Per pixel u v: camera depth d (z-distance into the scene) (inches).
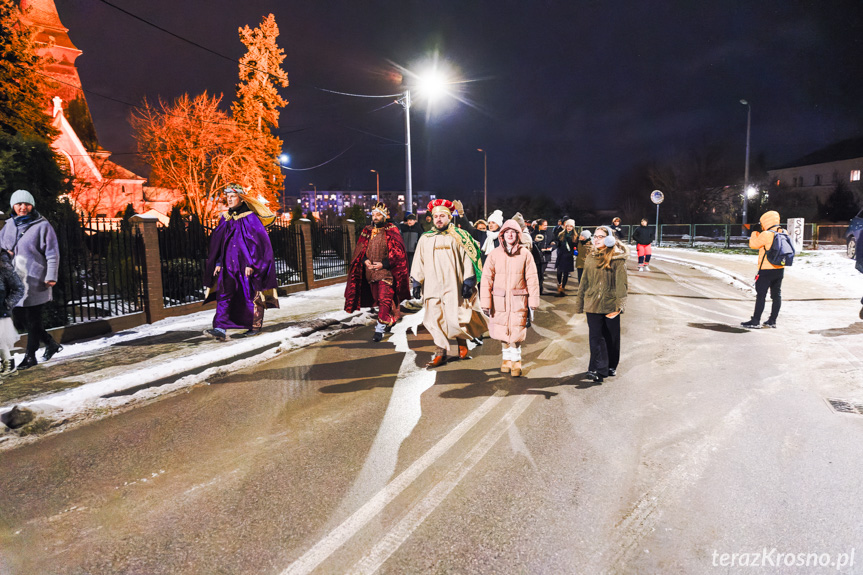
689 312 388.2
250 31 1512.1
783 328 325.4
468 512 118.7
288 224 549.0
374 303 328.8
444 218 248.4
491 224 346.6
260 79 1515.7
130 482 136.5
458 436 162.1
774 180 2148.1
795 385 211.0
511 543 106.9
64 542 110.3
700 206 1959.9
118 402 195.8
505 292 224.4
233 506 123.3
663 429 166.2
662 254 1045.8
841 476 133.6
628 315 375.6
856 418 173.9
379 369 242.5
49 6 1469.0
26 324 235.5
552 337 307.3
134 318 340.5
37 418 175.8
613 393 202.2
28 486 135.3
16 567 102.0
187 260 408.8
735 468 138.8
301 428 171.2
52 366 234.5
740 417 175.9
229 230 291.3
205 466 144.9
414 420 176.2
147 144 1232.8
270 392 209.6
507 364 230.5
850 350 267.7
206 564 101.9
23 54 584.7
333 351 281.0
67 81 1466.5
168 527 115.1
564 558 101.9
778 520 114.0
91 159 1096.8
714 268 700.0
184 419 181.3
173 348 269.0
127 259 342.0
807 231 1207.6
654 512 117.9
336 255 635.5
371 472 139.2
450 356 266.7
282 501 125.1
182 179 1249.4
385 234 310.3
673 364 244.4
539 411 183.0
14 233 231.5
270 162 1472.7
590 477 134.7
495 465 142.2
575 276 651.5
